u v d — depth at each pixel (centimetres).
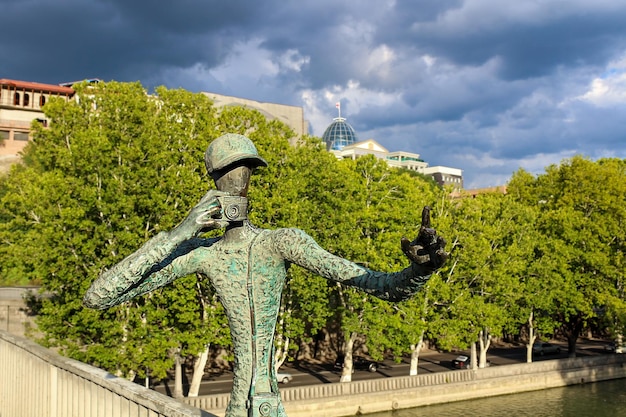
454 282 3950
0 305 3522
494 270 3909
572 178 4859
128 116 2767
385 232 3522
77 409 1093
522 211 4400
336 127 11719
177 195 2806
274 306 566
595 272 4606
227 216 543
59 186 2567
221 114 3134
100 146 2591
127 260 519
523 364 4253
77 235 2566
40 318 2764
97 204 2598
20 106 7100
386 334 3678
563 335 6294
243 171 561
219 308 2828
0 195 4534
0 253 2948
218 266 566
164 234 538
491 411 3566
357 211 3434
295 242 541
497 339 6044
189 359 4159
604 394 4053
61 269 2570
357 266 523
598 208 4728
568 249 4503
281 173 3120
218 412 2891
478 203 4112
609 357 4647
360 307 3566
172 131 2880
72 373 1127
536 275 4400
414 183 4228
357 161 3738
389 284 489
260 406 526
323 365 4600
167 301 2798
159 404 787
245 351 557
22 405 1422
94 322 2586
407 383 3694
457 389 3800
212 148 564
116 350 2620
